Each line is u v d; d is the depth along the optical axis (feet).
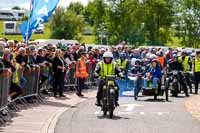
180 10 386.11
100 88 73.87
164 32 366.63
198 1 385.50
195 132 61.21
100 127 63.26
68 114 75.31
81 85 104.83
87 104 90.07
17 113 72.84
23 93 80.18
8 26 356.59
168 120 71.31
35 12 98.37
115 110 82.38
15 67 71.56
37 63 91.61
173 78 113.39
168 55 150.41
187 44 390.63
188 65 126.62
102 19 360.07
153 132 60.34
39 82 90.02
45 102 88.79
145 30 360.69
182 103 96.73
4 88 64.80
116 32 354.95
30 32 99.09
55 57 98.78
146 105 91.45
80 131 59.77
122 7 350.84
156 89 101.50
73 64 114.62
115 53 137.08
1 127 60.70
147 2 359.66
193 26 388.16
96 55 130.52
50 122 66.23
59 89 99.86
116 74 73.67
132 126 64.64
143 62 120.88
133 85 108.88
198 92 128.47
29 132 58.08
